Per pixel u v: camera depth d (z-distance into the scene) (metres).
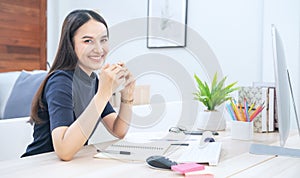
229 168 0.92
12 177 0.81
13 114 2.20
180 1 2.73
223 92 1.58
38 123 1.24
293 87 2.09
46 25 3.72
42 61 3.70
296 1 2.07
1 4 3.35
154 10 2.91
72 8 3.63
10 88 2.49
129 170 0.89
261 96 1.55
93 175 0.83
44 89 1.20
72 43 1.15
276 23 2.16
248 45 2.36
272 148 1.19
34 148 1.25
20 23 3.50
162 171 0.88
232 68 2.45
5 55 3.41
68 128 1.00
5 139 1.64
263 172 0.89
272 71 2.18
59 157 0.99
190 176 0.83
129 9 3.15
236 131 1.37
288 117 1.20
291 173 0.88
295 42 2.08
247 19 2.36
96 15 1.13
